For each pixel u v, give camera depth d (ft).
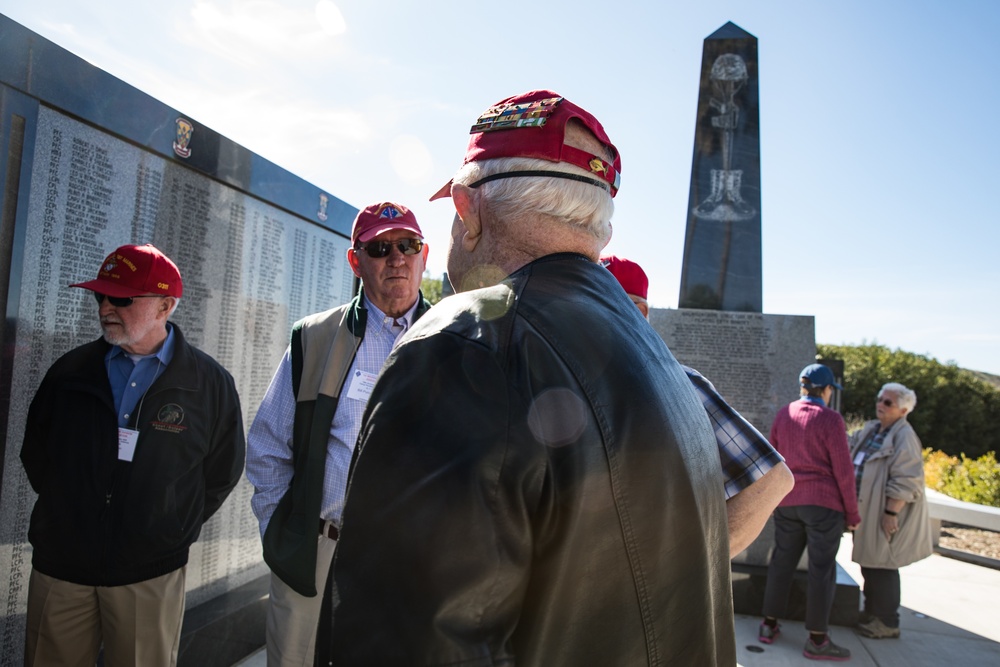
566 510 2.27
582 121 3.08
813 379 13.34
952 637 14.25
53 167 7.71
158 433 7.36
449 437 2.22
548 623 2.29
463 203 3.18
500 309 2.55
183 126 9.52
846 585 14.57
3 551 7.57
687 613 2.63
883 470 13.97
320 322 7.87
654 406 2.63
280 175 11.80
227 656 10.28
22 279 7.43
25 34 7.16
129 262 7.33
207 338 10.38
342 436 7.29
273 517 7.25
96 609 7.25
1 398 7.31
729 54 18.53
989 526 20.54
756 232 17.97
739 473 4.69
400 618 2.07
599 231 3.12
